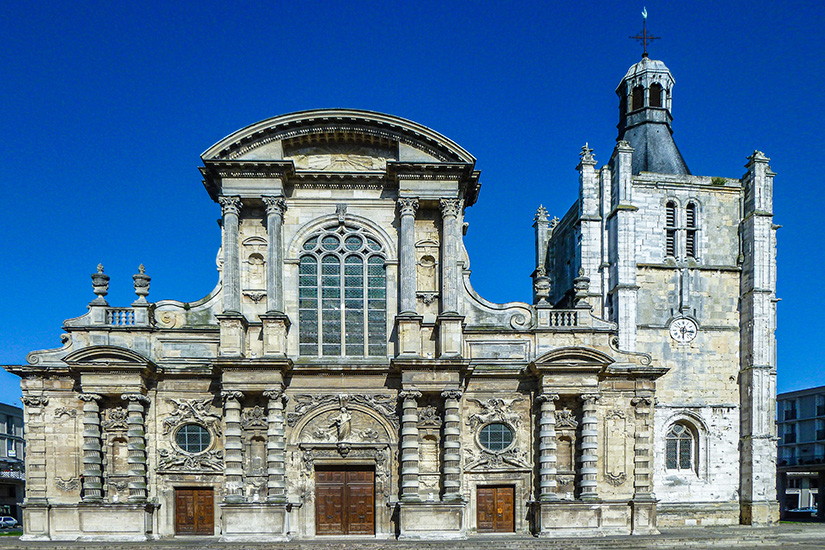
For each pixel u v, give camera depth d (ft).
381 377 118.42
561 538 111.75
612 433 120.47
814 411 271.08
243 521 109.29
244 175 120.47
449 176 121.49
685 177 151.23
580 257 155.22
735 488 142.72
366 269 123.95
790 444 279.28
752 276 145.59
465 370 115.34
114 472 114.01
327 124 122.11
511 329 122.01
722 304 148.87
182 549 101.81
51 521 111.86
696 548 111.75
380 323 123.13
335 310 123.24
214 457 115.65
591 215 153.99
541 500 114.83
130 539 110.01
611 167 152.87
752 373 142.31
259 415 114.42
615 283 145.59
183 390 117.08
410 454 113.50
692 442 144.66
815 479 280.92
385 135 122.72
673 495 140.87
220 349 114.42
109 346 110.52
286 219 123.95
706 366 145.79
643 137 168.14
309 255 124.06
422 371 114.21
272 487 111.86
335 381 118.11
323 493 116.67
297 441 116.37
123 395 112.57
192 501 115.65
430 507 111.24
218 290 121.90
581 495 115.44
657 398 143.33
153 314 120.16
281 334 115.85
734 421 144.66
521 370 119.14
